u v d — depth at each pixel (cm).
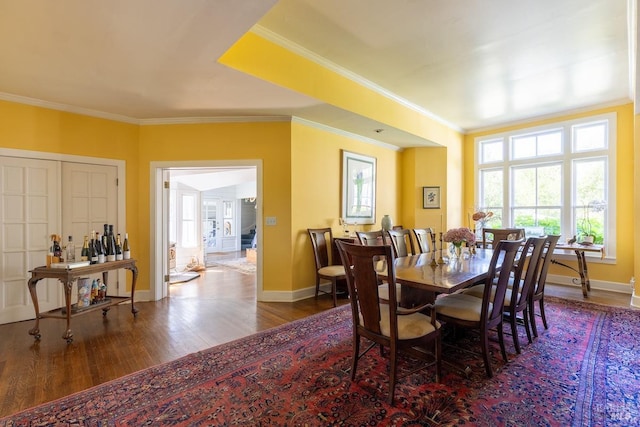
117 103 356
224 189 1072
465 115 537
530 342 275
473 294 287
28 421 173
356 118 415
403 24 280
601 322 325
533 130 547
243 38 281
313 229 437
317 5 254
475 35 297
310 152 443
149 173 416
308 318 342
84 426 169
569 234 508
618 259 463
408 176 611
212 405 187
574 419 174
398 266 277
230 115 404
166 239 440
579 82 402
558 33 294
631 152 454
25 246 344
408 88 426
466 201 628
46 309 356
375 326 201
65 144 367
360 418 174
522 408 183
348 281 215
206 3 192
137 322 332
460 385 208
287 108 375
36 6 190
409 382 211
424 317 217
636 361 240
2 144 331
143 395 197
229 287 504
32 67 269
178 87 311
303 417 175
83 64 265
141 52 246
